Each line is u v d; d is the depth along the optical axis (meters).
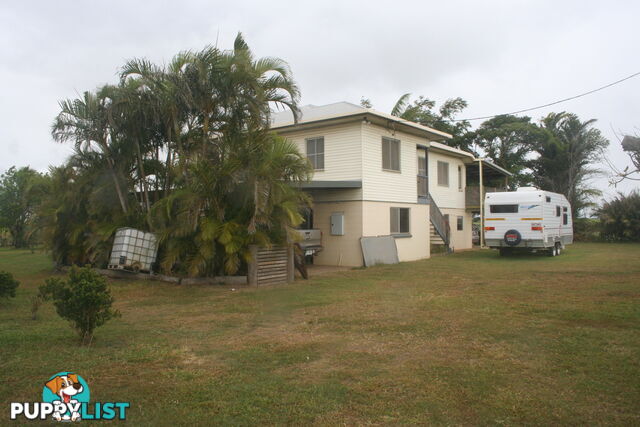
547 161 36.28
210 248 11.31
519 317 7.96
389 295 10.36
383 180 18.08
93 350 6.00
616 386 4.74
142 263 12.53
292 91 12.63
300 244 16.08
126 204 13.53
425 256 20.72
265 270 12.05
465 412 4.17
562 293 10.36
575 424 3.93
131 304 9.30
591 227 32.62
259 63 12.26
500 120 39.50
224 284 11.81
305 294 10.48
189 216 11.20
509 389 4.69
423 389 4.70
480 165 26.34
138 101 11.98
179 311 8.63
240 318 8.03
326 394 4.58
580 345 6.20
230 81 11.83
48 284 6.34
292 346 6.26
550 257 20.11
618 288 10.89
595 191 34.66
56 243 15.20
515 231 19.75
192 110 12.28
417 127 18.98
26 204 17.08
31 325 7.37
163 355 5.83
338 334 6.91
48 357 5.68
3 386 4.75
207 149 12.47
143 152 13.68
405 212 19.59
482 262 18.20
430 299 9.80
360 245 16.86
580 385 4.77
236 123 12.49
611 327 7.19
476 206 27.19
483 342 6.41
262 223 11.66
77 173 14.30
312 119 17.53
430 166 23.94
